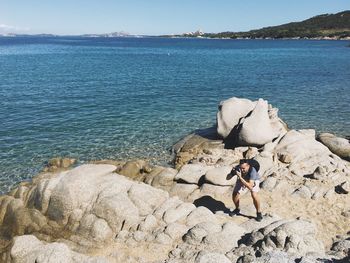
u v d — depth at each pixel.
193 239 13.57
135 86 55.28
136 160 23.55
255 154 23.70
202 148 26.75
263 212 16.53
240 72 75.56
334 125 33.50
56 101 43.03
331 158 22.55
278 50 166.38
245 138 24.97
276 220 15.09
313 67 85.06
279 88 53.69
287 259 10.89
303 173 20.47
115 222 14.80
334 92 49.31
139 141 29.44
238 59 114.31
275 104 42.19
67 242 14.68
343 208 16.89
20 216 16.16
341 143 25.02
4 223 16.64
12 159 25.77
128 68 83.44
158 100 44.38
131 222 14.84
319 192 18.05
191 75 70.19
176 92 50.19
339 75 68.50
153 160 25.94
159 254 13.37
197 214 15.06
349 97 45.62
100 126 33.22
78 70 77.12
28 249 13.19
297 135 25.16
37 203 16.19
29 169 24.33
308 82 59.31
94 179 16.53
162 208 15.54
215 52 157.12
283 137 25.16
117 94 48.06
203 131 29.78
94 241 14.48
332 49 169.00
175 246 13.66
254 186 15.07
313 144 24.28
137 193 15.99
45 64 89.56
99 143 28.94
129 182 16.72
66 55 128.88
